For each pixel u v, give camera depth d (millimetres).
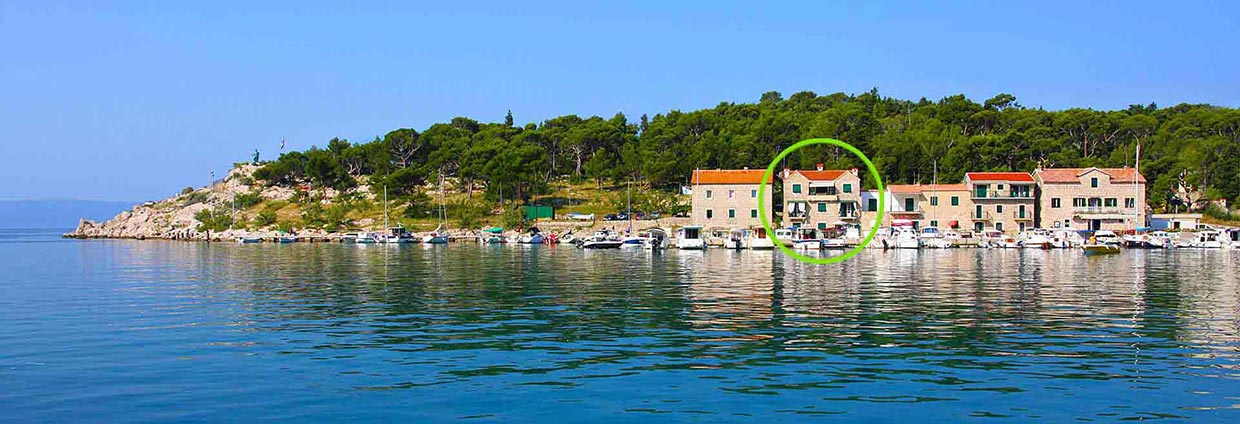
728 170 150250
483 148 191250
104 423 24547
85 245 151125
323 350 34594
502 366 31516
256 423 24531
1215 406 25938
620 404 26375
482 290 58469
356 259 99188
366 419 24938
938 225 144625
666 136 195250
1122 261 91688
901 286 60938
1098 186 142000
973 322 41969
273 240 160250
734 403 26438
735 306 48781
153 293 56438
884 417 24953
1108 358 32625
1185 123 175000
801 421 24625
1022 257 100625
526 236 147625
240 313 45719
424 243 148250
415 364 31875
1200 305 48625
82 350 34469
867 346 35281
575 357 33156
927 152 163625
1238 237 122812
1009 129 179000
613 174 185750
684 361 32344
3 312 45969
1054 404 26172
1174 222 142250
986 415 25125
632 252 115625
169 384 28766
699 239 123125
